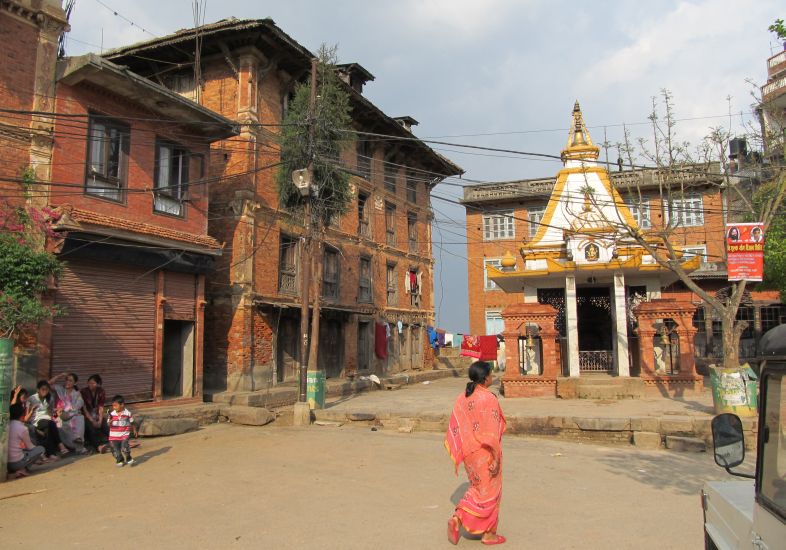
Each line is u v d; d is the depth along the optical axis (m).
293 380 20.52
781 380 2.82
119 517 6.57
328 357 23.08
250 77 18.95
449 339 36.97
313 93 15.34
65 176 12.65
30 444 8.94
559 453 10.52
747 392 11.95
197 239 15.41
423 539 5.64
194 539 5.77
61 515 6.69
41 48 12.52
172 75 20.28
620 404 14.71
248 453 10.32
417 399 18.55
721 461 3.39
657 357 16.72
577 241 17.69
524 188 37.94
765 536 2.77
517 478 8.42
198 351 15.88
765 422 2.97
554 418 12.38
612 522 6.18
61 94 12.74
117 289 13.60
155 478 8.53
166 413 13.39
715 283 30.28
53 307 10.82
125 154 14.12
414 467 9.12
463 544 5.48
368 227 26.88
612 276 18.30
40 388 10.30
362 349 25.80
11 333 10.02
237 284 18.06
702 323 30.38
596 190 18.88
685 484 8.07
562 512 6.59
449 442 5.62
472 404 5.54
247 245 18.30
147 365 14.24
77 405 10.73
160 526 6.21
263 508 6.84
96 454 10.55
